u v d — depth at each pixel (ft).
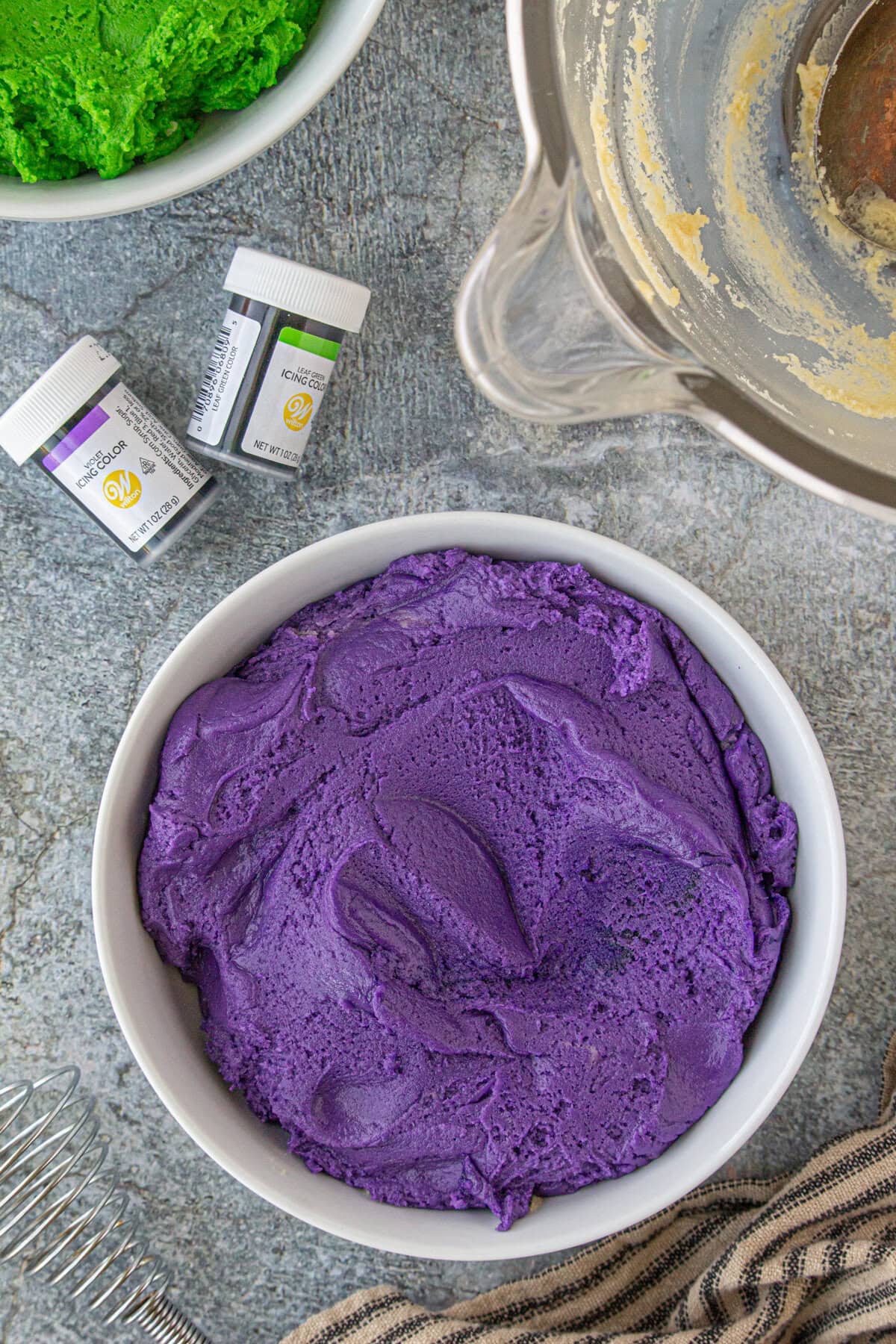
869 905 1.65
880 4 1.46
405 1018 1.47
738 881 1.50
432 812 1.51
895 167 1.47
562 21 1.34
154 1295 1.57
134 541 1.57
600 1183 1.51
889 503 1.32
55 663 1.63
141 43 1.46
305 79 1.46
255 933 1.50
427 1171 1.50
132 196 1.46
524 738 1.52
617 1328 1.62
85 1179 1.53
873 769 1.65
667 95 1.46
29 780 1.63
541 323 1.30
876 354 1.49
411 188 1.61
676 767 1.52
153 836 1.49
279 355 1.53
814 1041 1.65
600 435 1.64
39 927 1.63
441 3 1.60
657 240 1.43
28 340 1.61
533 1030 1.49
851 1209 1.58
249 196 1.61
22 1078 1.63
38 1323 1.63
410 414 1.63
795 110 1.51
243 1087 1.52
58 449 1.54
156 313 1.62
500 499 1.64
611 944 1.52
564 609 1.53
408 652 1.52
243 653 1.54
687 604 1.51
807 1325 1.60
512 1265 1.65
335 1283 1.64
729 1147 1.46
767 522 1.64
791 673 1.65
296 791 1.50
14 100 1.45
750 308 1.47
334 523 1.63
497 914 1.50
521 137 1.61
